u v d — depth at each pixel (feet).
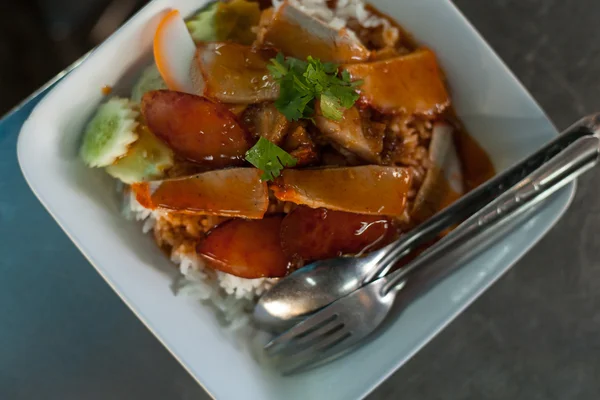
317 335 1.83
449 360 2.04
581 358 2.04
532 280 2.04
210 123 1.77
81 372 2.02
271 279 1.87
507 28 2.03
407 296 1.83
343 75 1.80
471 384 2.03
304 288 1.84
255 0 1.91
